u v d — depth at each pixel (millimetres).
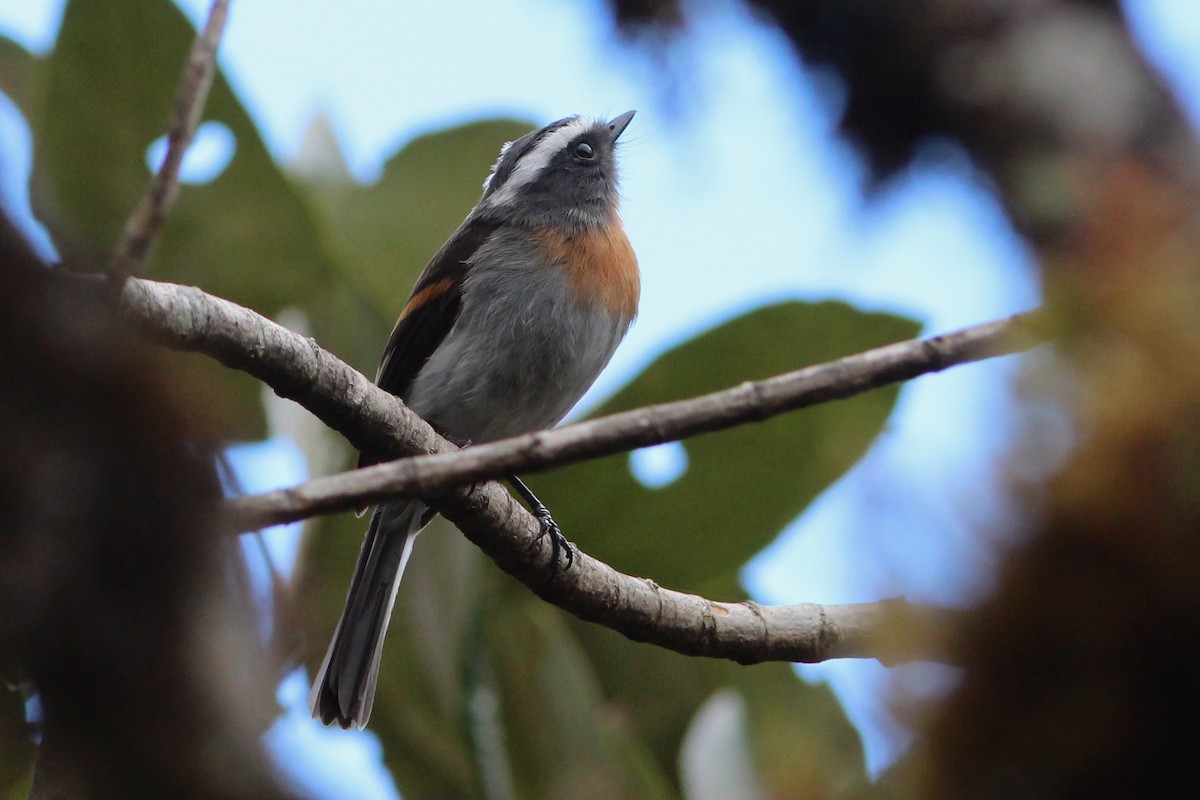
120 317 3291
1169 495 2852
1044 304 3150
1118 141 6441
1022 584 2986
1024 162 6664
